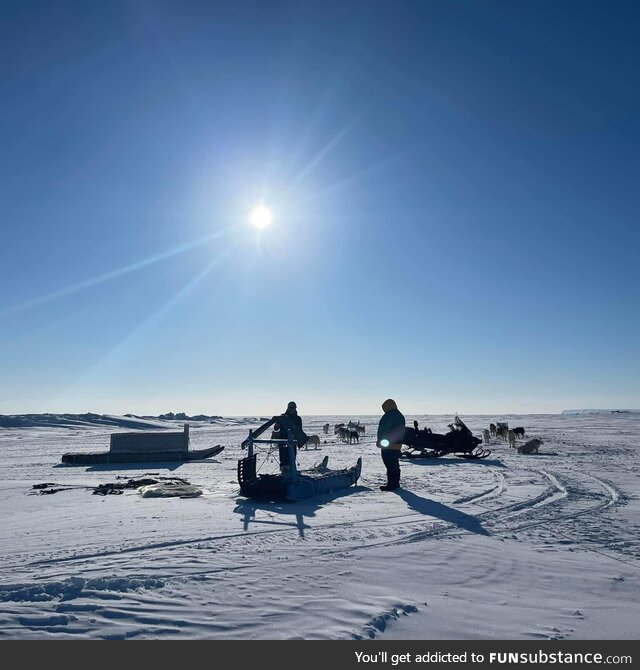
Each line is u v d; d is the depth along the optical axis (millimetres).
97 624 3865
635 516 8328
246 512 8812
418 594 4562
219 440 38000
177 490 11586
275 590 4609
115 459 21641
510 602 4426
